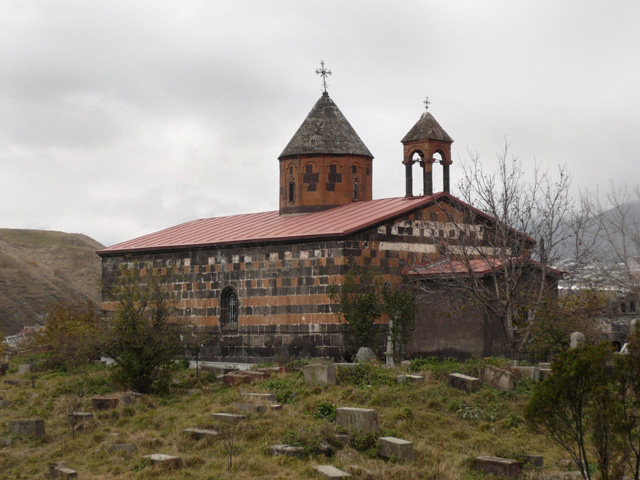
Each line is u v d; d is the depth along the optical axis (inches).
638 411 891.4
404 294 1542.8
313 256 1598.2
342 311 1550.2
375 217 1616.6
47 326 2108.8
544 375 1258.0
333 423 1096.2
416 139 1804.9
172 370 1445.6
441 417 1136.8
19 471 1024.2
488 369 1264.8
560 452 1032.2
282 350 1632.6
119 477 956.0
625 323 1867.6
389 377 1277.1
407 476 925.2
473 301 1489.9
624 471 852.6
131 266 1966.0
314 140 1913.1
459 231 1562.5
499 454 1018.7
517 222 1604.3
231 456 986.1
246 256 1717.5
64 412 1277.1
